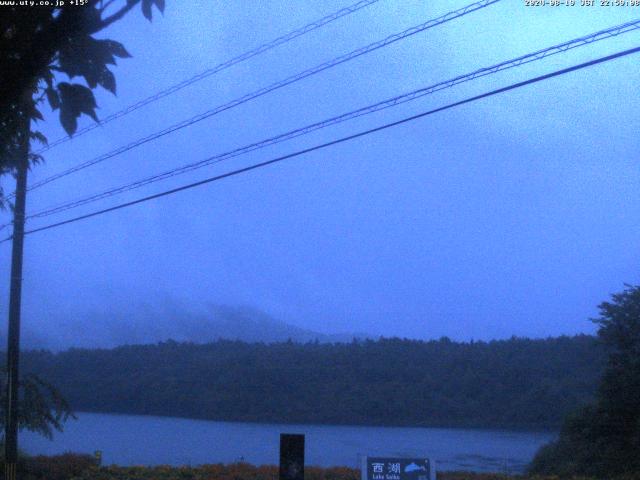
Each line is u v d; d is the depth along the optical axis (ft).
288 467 45.47
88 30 12.55
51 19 12.13
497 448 125.18
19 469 65.72
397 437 147.95
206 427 169.48
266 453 115.03
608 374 90.48
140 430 162.30
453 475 70.23
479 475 71.00
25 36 12.04
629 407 87.25
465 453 116.16
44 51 12.21
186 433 153.69
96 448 121.19
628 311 90.27
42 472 66.18
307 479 64.54
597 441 88.28
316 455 111.14
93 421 187.32
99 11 12.48
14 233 55.93
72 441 134.51
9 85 12.32
